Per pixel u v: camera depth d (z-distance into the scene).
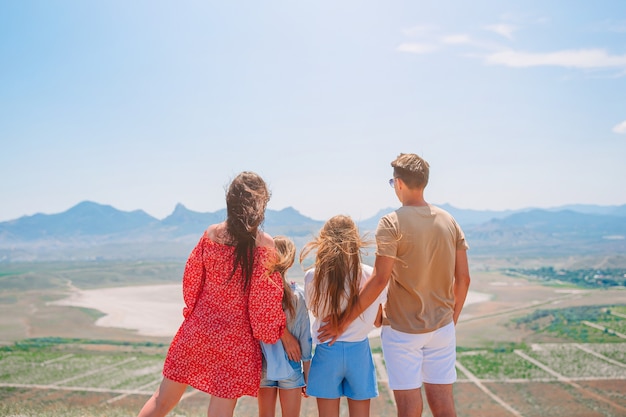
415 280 3.68
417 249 3.65
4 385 44.06
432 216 3.73
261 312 3.56
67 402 31.88
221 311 3.64
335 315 3.78
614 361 59.72
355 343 3.85
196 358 3.61
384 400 27.95
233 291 3.61
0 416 8.04
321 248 3.81
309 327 4.19
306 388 3.98
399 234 3.64
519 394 44.81
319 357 3.88
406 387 3.70
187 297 3.74
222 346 3.58
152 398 3.66
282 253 3.99
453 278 3.85
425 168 3.80
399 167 3.80
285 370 3.87
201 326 3.62
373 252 3.83
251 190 3.64
